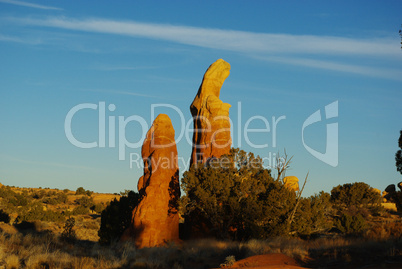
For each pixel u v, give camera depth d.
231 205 41.50
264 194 43.78
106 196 130.88
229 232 43.91
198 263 26.12
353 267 19.59
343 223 48.59
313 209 46.19
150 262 25.28
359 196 71.94
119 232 42.50
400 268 17.64
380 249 22.41
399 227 27.80
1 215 64.44
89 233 55.09
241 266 20.94
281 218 43.44
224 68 50.75
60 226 60.78
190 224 44.62
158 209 40.81
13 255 22.69
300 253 23.86
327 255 22.95
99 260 25.73
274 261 21.41
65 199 114.50
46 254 24.50
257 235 40.00
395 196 35.88
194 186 42.22
